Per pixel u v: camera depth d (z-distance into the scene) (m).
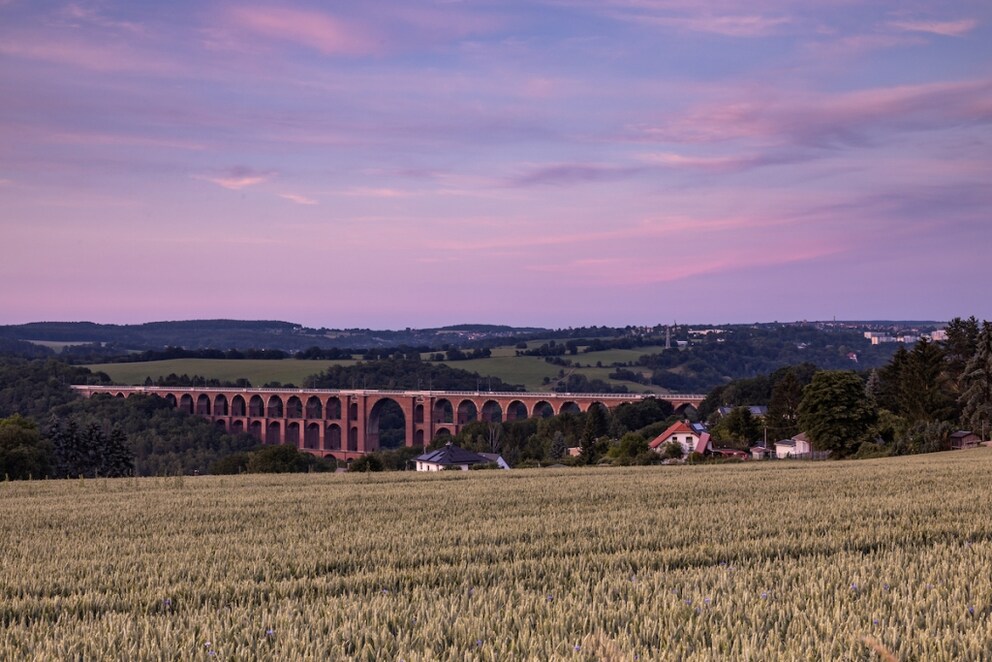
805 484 29.11
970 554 12.77
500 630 8.91
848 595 10.07
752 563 13.19
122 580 12.94
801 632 8.45
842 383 83.25
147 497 31.34
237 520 21.95
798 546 14.63
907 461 50.12
